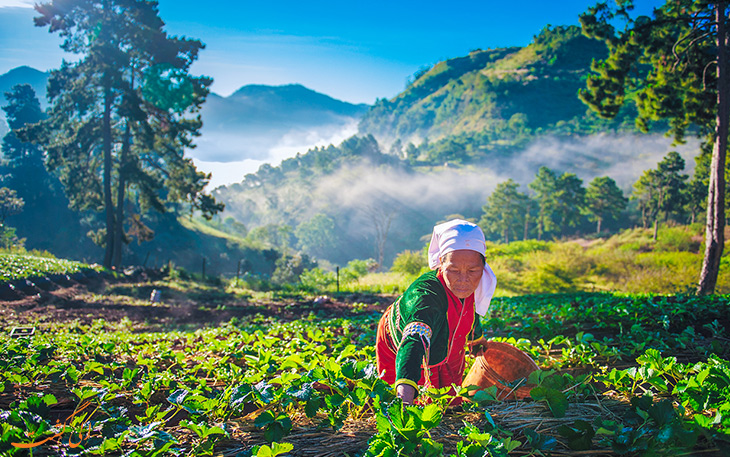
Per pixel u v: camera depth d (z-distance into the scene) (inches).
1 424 89.6
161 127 1198.3
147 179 1191.6
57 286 601.6
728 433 77.0
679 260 918.4
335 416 97.9
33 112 3981.3
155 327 378.9
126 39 1087.0
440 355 102.8
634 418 90.0
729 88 498.0
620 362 155.3
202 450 88.3
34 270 606.5
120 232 1163.9
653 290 747.4
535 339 211.0
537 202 4544.8
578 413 97.0
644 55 634.2
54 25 1042.1
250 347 190.4
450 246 97.0
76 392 112.9
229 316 444.5
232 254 4335.6
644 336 178.4
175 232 3946.9
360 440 91.4
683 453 76.5
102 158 1211.9
